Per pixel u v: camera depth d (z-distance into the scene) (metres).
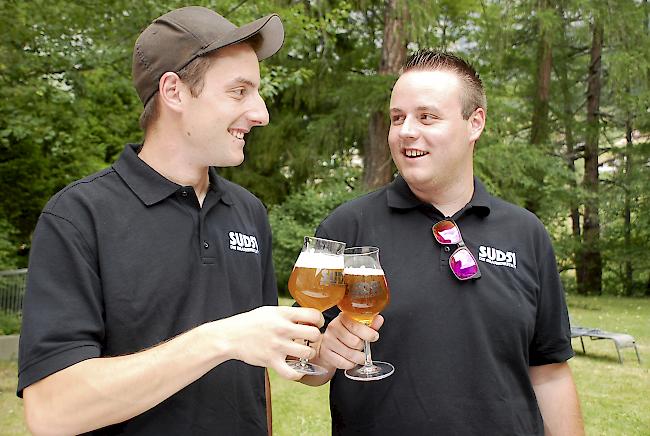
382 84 12.54
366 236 1.83
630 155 16.38
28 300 1.30
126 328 1.38
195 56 1.41
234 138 1.47
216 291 1.52
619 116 16.58
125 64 6.96
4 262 8.75
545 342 1.87
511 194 13.66
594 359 7.79
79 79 6.87
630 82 14.51
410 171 1.75
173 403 1.41
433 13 12.27
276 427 4.90
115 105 9.54
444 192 1.82
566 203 15.48
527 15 14.45
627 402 5.70
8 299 7.82
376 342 1.70
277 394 5.82
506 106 13.82
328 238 1.88
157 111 1.49
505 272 1.77
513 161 13.16
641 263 17.03
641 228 16.77
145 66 1.47
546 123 15.79
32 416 1.22
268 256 1.82
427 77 1.72
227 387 1.50
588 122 16.55
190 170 1.53
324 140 14.73
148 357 1.18
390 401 1.67
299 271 1.35
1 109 6.62
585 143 16.91
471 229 1.82
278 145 15.62
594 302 15.52
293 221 14.67
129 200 1.46
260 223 1.80
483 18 14.45
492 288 1.73
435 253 1.76
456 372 1.67
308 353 1.16
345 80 15.02
